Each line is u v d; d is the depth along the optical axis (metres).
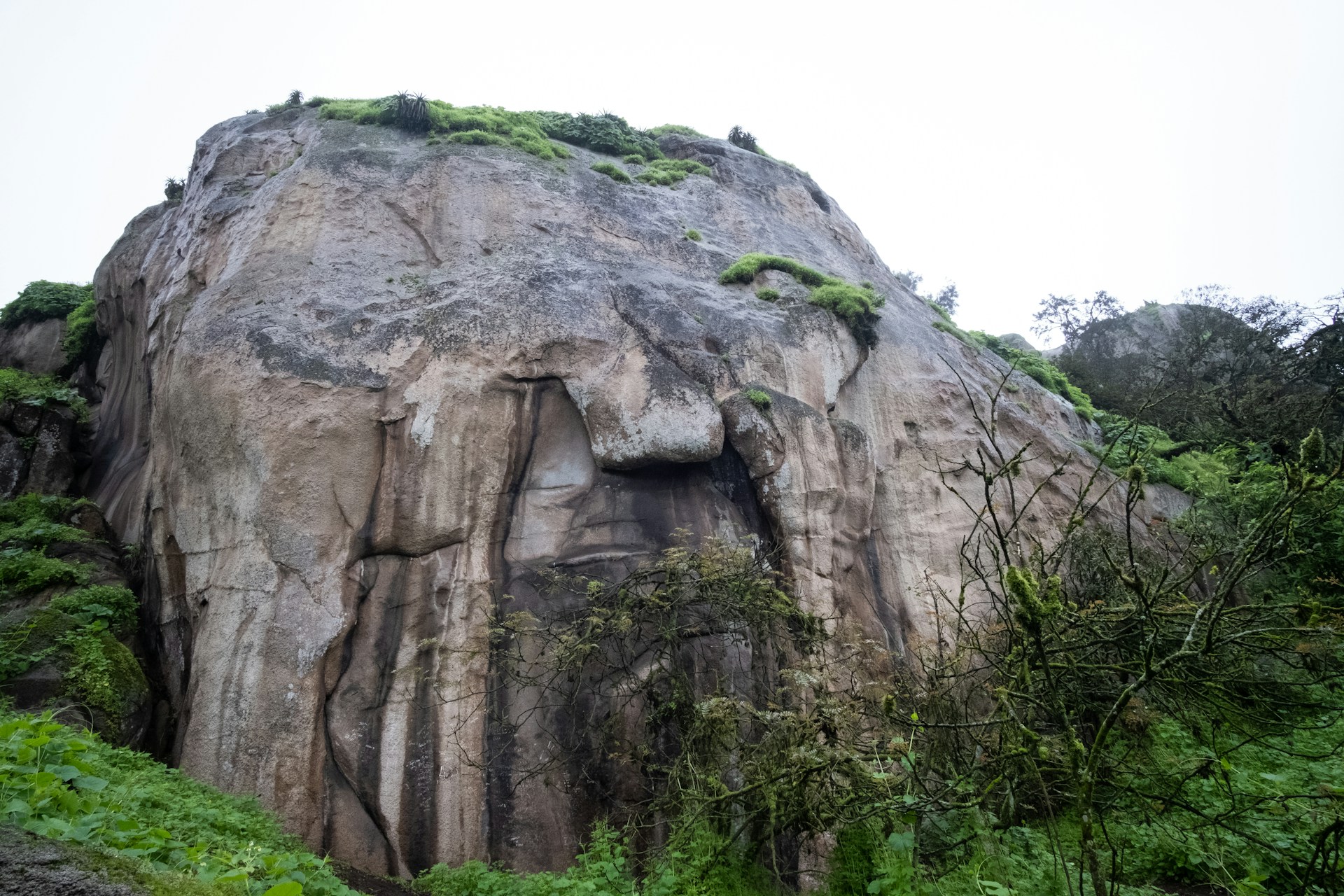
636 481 9.66
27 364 15.46
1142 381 21.34
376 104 12.57
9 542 9.66
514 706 8.55
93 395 14.13
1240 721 7.36
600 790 8.12
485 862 7.94
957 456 12.20
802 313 11.45
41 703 7.84
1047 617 4.80
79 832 3.80
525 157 12.36
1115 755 7.19
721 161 14.67
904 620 10.90
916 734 6.50
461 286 10.42
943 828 5.84
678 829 6.82
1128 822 6.55
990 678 7.07
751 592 8.10
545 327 10.03
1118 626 6.02
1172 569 6.39
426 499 9.11
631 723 8.27
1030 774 5.52
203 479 9.16
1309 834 5.73
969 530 11.70
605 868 6.58
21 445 11.50
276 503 8.75
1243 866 5.75
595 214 11.95
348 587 8.71
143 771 6.95
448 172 11.54
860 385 12.20
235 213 11.35
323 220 10.73
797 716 6.70
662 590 8.36
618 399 9.73
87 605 8.98
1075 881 5.69
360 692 8.43
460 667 8.62
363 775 8.16
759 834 6.74
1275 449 4.86
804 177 15.77
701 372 10.09
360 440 9.16
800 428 10.18
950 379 12.93
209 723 8.19
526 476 9.66
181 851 4.55
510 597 9.06
